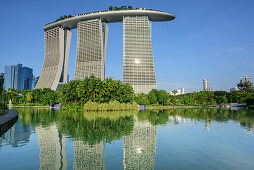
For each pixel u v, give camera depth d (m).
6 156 15.08
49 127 29.77
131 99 93.75
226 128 28.16
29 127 30.05
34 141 20.16
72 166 12.80
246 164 12.78
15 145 18.56
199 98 148.75
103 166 12.67
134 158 14.33
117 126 30.44
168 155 14.95
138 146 17.81
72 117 46.94
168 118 43.53
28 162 13.69
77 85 80.94
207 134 23.41
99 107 74.19
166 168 12.18
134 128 28.33
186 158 14.12
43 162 13.61
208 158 14.13
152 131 25.66
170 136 22.28
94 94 79.69
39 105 134.62
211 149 16.53
